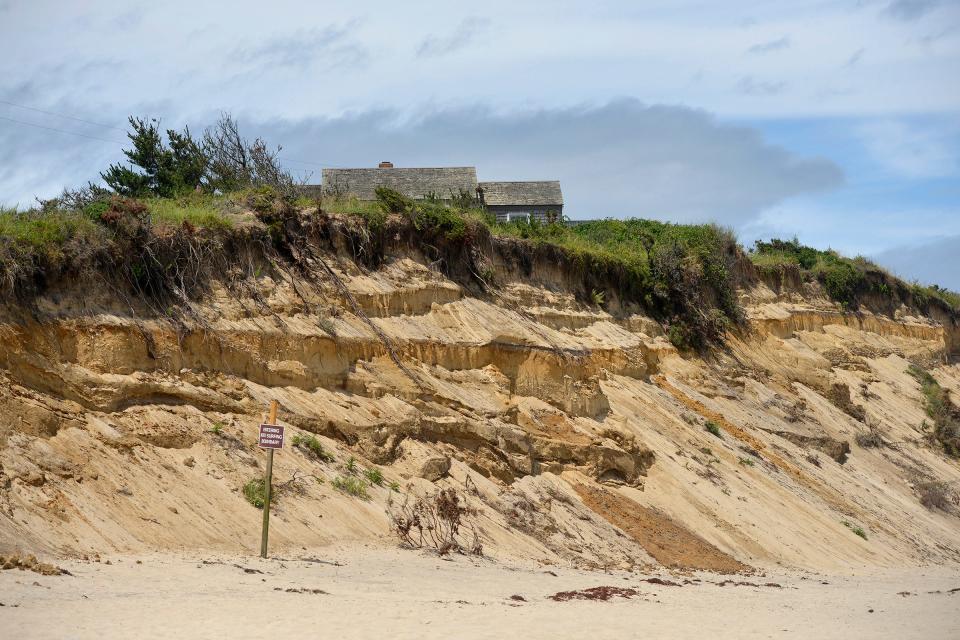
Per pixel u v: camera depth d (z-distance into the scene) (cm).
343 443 2472
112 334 2117
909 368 6131
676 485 3244
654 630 1639
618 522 2881
